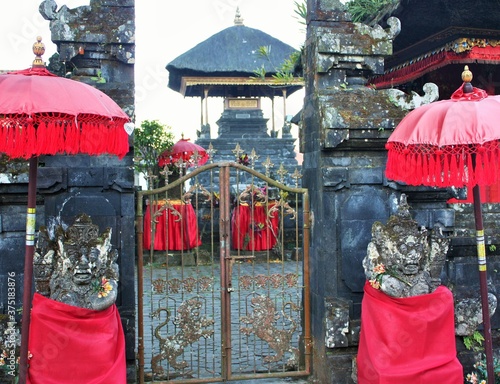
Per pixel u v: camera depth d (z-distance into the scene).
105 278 4.21
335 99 4.94
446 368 4.26
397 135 3.99
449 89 9.55
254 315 5.32
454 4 6.77
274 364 5.67
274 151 22.95
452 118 3.63
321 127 4.90
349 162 5.01
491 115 3.57
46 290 4.16
